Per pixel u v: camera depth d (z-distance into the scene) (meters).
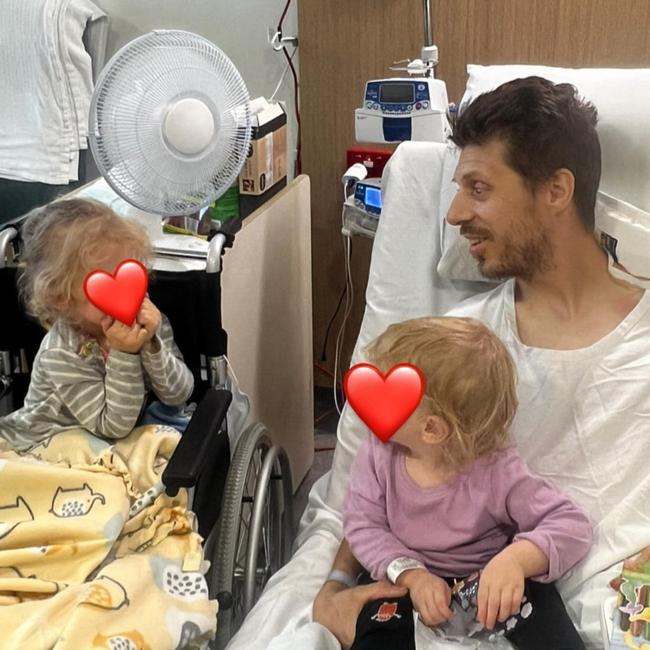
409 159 1.62
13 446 1.43
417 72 1.83
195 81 1.45
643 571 1.15
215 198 1.55
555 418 1.32
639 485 1.26
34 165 2.32
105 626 1.11
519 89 1.25
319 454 2.37
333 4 2.14
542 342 1.34
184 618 1.18
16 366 1.57
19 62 2.27
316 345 2.55
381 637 1.15
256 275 1.85
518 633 1.15
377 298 1.62
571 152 1.24
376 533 1.28
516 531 1.28
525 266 1.31
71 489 1.29
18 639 1.08
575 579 1.23
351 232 1.91
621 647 1.05
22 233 1.46
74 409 1.38
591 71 1.46
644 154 1.35
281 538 1.75
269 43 2.39
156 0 2.45
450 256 1.51
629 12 1.90
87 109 2.35
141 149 1.46
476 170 1.27
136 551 1.27
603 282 1.33
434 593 1.18
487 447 1.22
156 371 1.38
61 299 1.34
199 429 1.34
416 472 1.26
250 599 1.43
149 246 1.43
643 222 1.31
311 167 2.34
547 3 1.96
